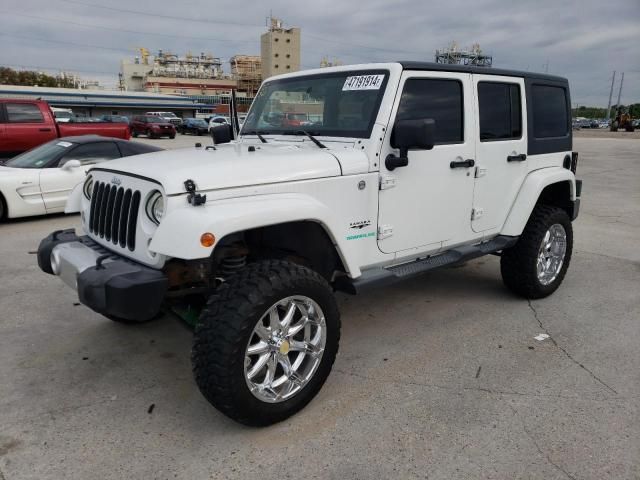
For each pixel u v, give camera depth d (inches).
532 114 172.9
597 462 99.3
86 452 102.2
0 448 103.0
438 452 102.3
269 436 107.6
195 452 102.5
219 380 98.5
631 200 404.8
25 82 3307.1
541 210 180.2
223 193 104.6
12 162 331.3
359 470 97.3
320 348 114.0
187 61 4579.2
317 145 134.4
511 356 143.3
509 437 106.9
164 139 1300.4
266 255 130.0
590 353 145.1
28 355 142.2
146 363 138.6
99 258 111.3
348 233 125.4
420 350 146.9
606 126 3144.7
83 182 140.6
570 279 210.7
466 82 147.5
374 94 131.4
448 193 146.9
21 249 247.8
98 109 2605.8
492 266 227.9
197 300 126.3
